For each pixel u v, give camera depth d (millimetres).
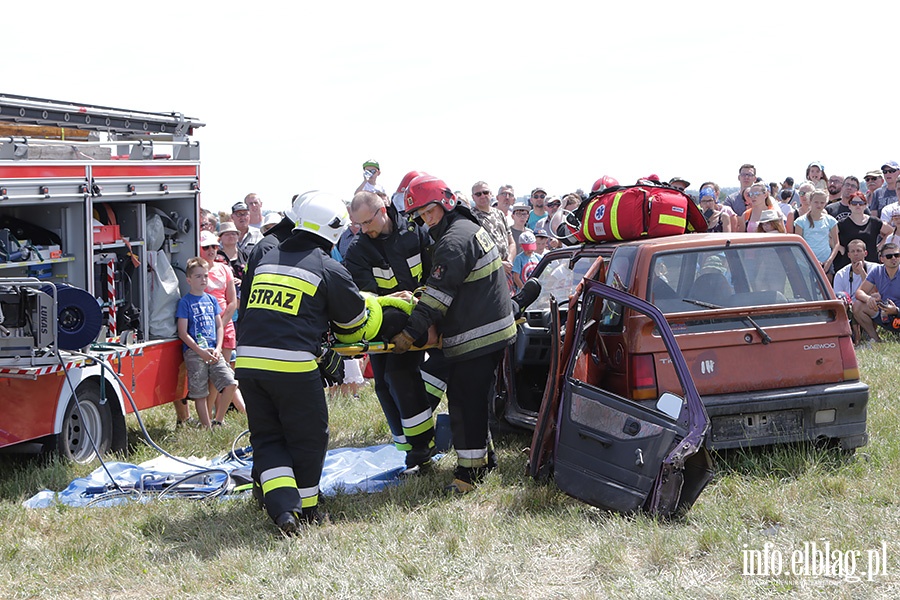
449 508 5918
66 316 7020
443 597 4461
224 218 11898
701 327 6125
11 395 6852
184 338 8672
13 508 6309
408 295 6512
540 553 4977
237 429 8703
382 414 8977
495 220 11234
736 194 13977
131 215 8516
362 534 5441
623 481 5496
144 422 9430
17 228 7484
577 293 5930
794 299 6359
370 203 6758
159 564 5160
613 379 6234
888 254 11586
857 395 6199
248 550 5246
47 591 4875
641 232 6758
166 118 9031
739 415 6059
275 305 5660
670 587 4363
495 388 7676
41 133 7789
